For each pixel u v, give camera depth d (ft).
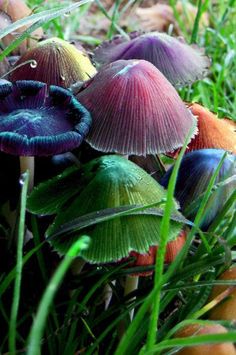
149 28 1.67
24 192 0.54
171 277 0.63
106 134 0.63
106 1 1.77
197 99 1.13
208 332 0.58
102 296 0.69
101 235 0.58
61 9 0.69
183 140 0.65
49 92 0.65
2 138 0.58
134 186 0.60
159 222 0.60
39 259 0.63
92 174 0.61
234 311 0.61
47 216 0.66
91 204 0.60
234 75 1.30
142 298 0.63
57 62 0.72
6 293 0.67
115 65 0.65
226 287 0.64
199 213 0.59
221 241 0.62
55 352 0.63
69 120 0.63
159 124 0.63
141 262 0.62
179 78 0.85
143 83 0.64
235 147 0.79
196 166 0.69
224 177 0.69
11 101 0.65
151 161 0.76
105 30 1.65
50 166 0.70
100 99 0.64
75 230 0.59
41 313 0.41
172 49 0.86
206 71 0.90
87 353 0.60
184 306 0.65
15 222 0.68
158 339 0.63
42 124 0.61
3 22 0.85
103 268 0.64
